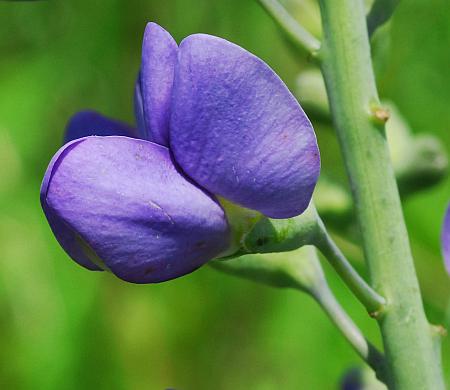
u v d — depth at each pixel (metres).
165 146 0.20
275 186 0.19
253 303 0.34
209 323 0.34
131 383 0.34
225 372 0.34
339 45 0.21
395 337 0.21
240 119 0.19
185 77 0.19
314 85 0.24
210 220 0.20
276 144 0.19
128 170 0.19
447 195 0.32
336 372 0.33
